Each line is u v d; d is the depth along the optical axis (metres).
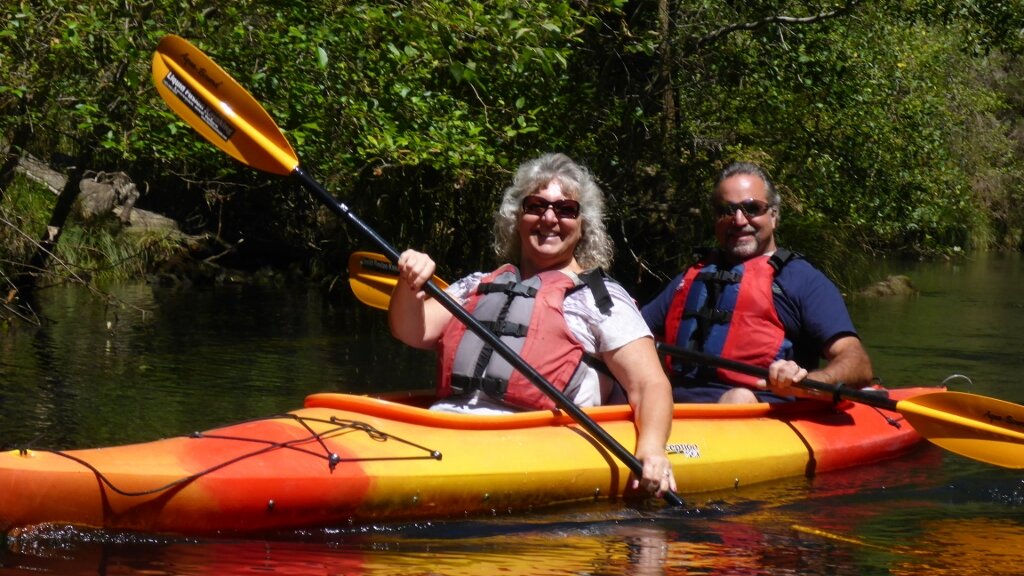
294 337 7.11
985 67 18.20
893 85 11.48
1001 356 7.24
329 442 3.06
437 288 3.34
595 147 9.20
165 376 5.50
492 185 9.16
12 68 6.29
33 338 6.52
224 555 2.69
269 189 11.34
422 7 6.19
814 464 4.02
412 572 2.65
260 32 6.37
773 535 3.15
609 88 10.03
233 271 11.15
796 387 4.01
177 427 4.37
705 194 10.46
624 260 10.55
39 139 9.66
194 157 7.32
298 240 11.62
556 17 6.40
